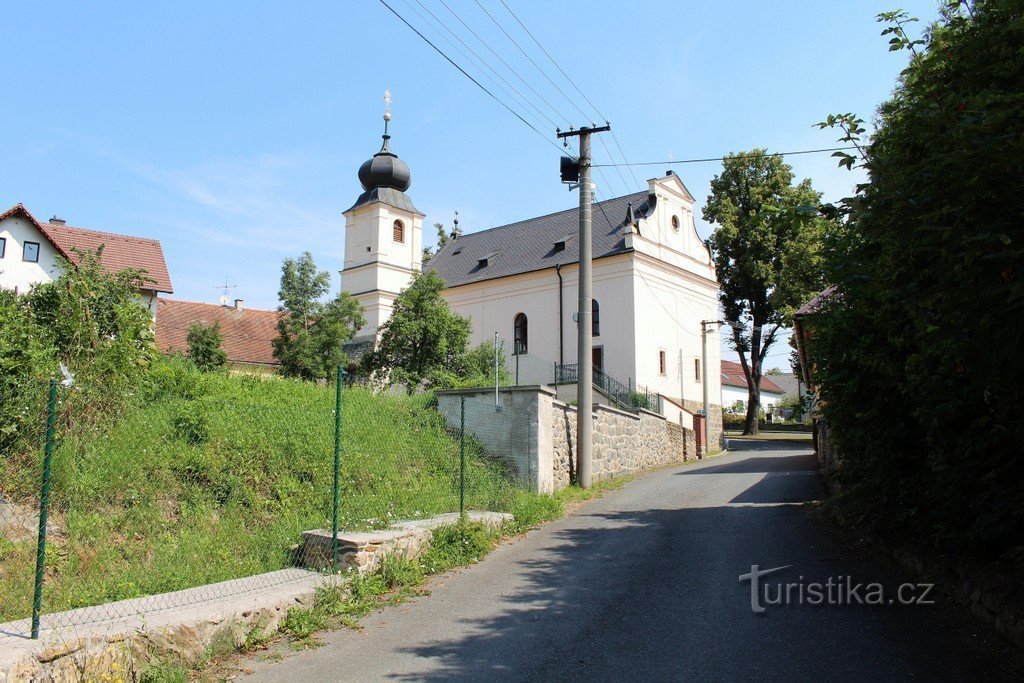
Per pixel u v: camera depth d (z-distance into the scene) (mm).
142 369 11102
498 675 5562
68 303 10234
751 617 6910
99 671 4957
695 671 5582
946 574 7273
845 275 7164
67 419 8352
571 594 7871
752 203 42969
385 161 44469
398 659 5914
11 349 8320
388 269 43406
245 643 6082
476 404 15000
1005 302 4566
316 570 7688
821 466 19922
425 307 25250
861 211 5363
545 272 38812
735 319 45375
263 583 7004
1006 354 4676
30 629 5035
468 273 43500
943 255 4805
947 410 6691
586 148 17078
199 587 6598
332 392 16219
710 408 39312
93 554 6945
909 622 6590
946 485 7160
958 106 5141
